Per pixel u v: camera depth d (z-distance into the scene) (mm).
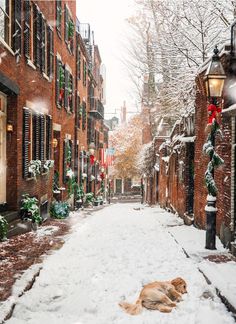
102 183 46906
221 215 10852
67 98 22375
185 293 6918
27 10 13492
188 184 16391
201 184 13422
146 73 22219
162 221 16688
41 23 15414
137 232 13398
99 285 7555
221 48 10953
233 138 9805
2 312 5852
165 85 19359
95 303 6625
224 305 6461
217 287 6961
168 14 17516
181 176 17500
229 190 10039
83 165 30953
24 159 13320
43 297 6863
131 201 57344
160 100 20766
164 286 6676
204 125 12953
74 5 25578
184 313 6188
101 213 21953
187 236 12078
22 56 13195
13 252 9703
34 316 6074
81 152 29359
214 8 16078
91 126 36594
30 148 14367
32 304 6500
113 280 7867
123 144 65250
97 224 15828
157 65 19484
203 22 16875
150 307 6344
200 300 6707
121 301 6715
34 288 7312
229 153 10094
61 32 20391
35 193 14977
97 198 38906
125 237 12367
